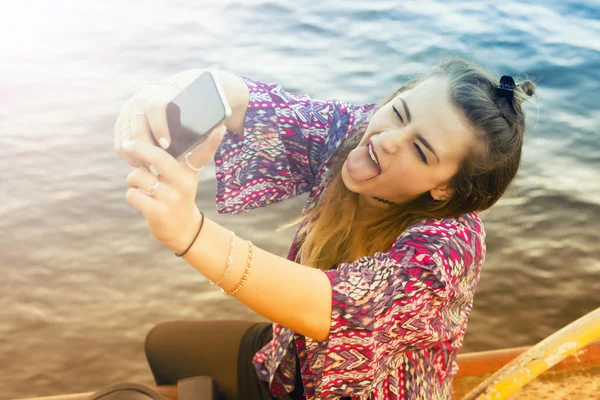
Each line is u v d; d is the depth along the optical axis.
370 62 5.23
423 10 6.20
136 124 0.92
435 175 1.20
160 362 1.61
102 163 3.78
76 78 4.67
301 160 1.50
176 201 0.89
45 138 3.97
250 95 1.45
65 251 3.14
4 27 5.40
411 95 1.21
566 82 5.22
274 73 4.96
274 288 1.00
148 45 5.21
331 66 5.13
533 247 3.37
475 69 1.21
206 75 0.89
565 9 6.50
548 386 1.94
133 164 0.97
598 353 2.02
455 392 1.95
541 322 2.89
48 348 2.64
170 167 0.87
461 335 1.33
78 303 2.86
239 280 0.98
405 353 1.26
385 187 1.25
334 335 1.06
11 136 3.97
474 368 2.01
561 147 4.31
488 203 1.25
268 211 3.45
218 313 2.85
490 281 3.12
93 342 2.67
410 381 1.27
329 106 1.49
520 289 3.08
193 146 0.87
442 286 1.10
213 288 3.00
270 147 1.48
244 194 1.51
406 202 1.30
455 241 1.16
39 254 3.11
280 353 1.41
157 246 3.21
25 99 4.36
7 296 2.87
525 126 1.24
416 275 1.09
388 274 1.08
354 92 4.79
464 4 6.41
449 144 1.17
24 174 3.65
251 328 1.59
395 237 1.34
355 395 1.19
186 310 2.86
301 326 1.05
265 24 5.72
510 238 3.42
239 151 1.47
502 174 1.22
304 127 1.47
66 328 2.73
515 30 5.99
